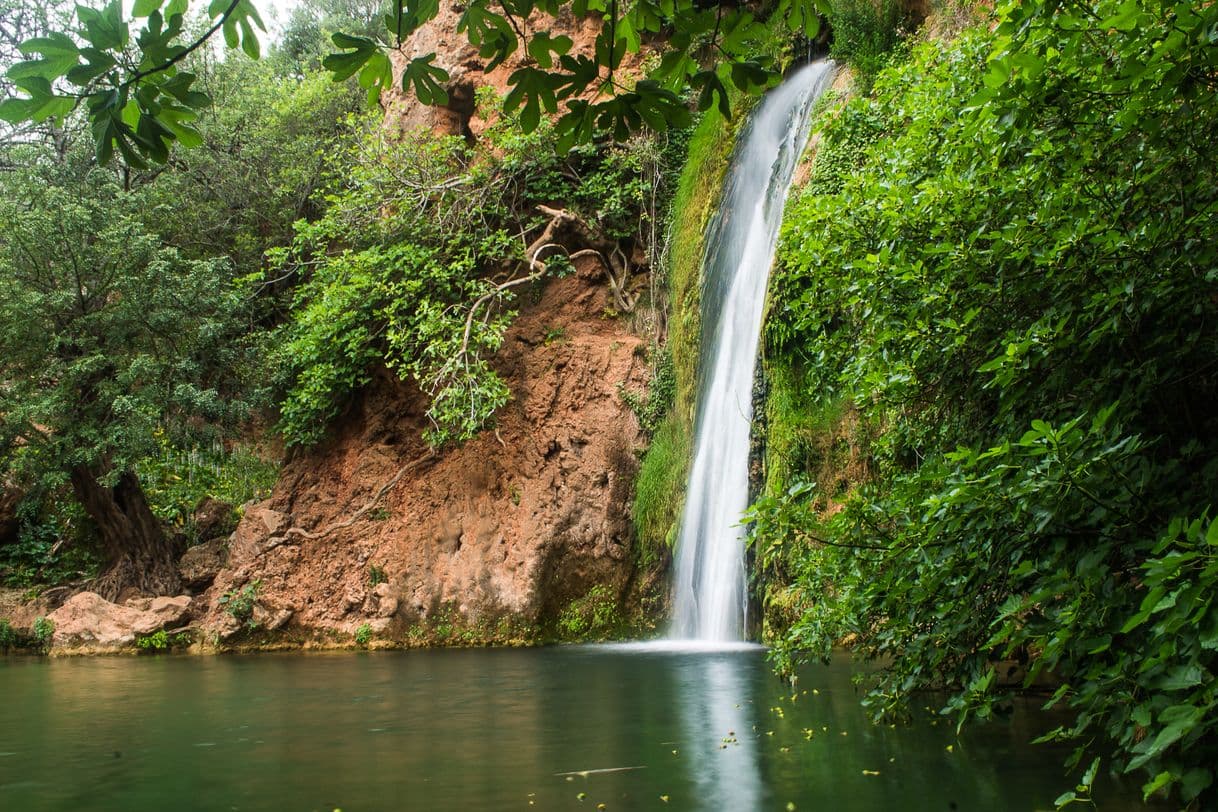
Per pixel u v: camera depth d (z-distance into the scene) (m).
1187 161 4.45
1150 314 4.77
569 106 2.90
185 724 7.21
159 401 18.52
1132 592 4.01
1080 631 3.95
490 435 16.61
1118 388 4.88
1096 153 4.71
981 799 4.09
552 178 18.36
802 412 11.85
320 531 16.88
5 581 20.55
